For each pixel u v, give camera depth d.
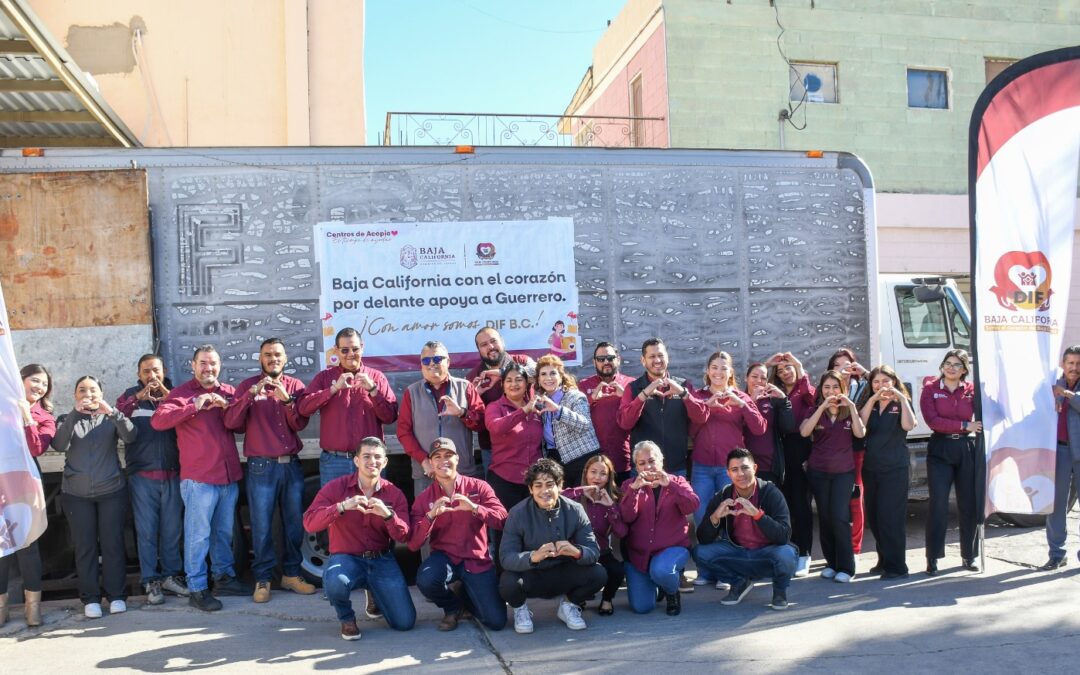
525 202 6.88
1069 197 6.34
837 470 6.14
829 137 13.33
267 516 5.98
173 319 6.43
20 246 6.22
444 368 5.95
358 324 6.62
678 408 6.15
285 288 6.55
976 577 6.14
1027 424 6.13
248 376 6.47
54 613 5.68
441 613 5.68
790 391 6.61
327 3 11.48
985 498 6.09
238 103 11.30
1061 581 5.96
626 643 4.83
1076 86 6.30
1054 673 4.22
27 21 6.87
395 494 5.36
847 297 7.38
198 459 5.80
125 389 6.24
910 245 13.29
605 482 5.58
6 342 5.22
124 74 11.11
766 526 5.40
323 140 11.43
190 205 6.48
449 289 6.74
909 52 13.63
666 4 12.99
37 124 10.05
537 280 6.86
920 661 4.42
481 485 5.41
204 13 11.27
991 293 6.21
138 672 4.46
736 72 13.12
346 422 6.04
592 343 6.92
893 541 6.13
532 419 5.89
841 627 5.02
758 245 7.23
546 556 4.97
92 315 6.27
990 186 6.28
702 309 7.10
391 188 6.71
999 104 6.29
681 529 5.50
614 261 6.98
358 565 5.15
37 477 5.22
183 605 5.82
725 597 5.73
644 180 7.07
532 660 4.58
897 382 6.20
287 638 5.06
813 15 13.38
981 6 13.91
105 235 6.30
